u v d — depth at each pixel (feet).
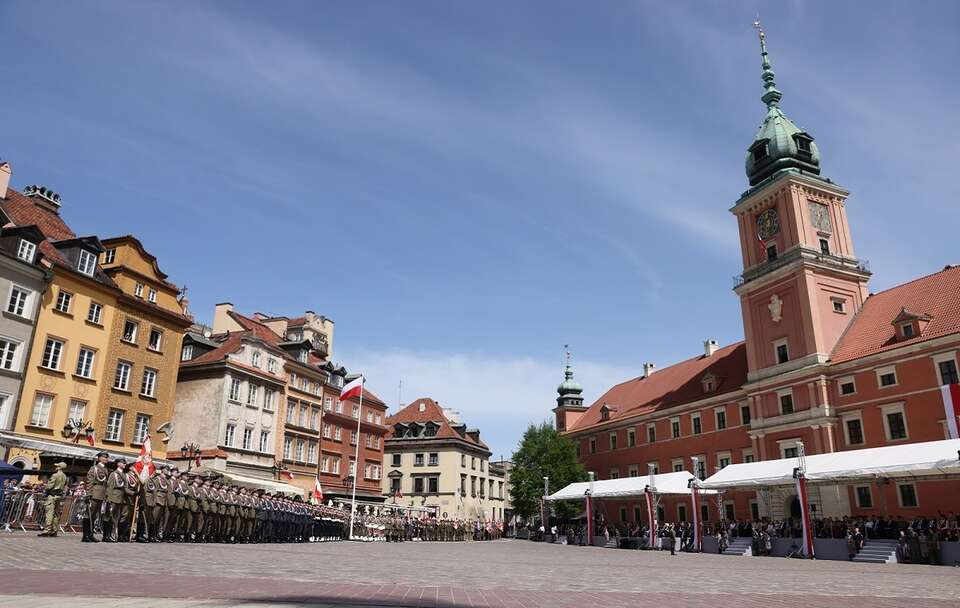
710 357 253.85
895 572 77.97
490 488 323.16
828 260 185.88
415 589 36.17
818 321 178.19
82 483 87.92
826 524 139.13
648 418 249.55
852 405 163.63
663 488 167.73
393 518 167.22
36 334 119.55
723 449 211.20
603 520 243.40
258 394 175.94
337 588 33.81
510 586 42.24
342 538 138.00
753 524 156.76
